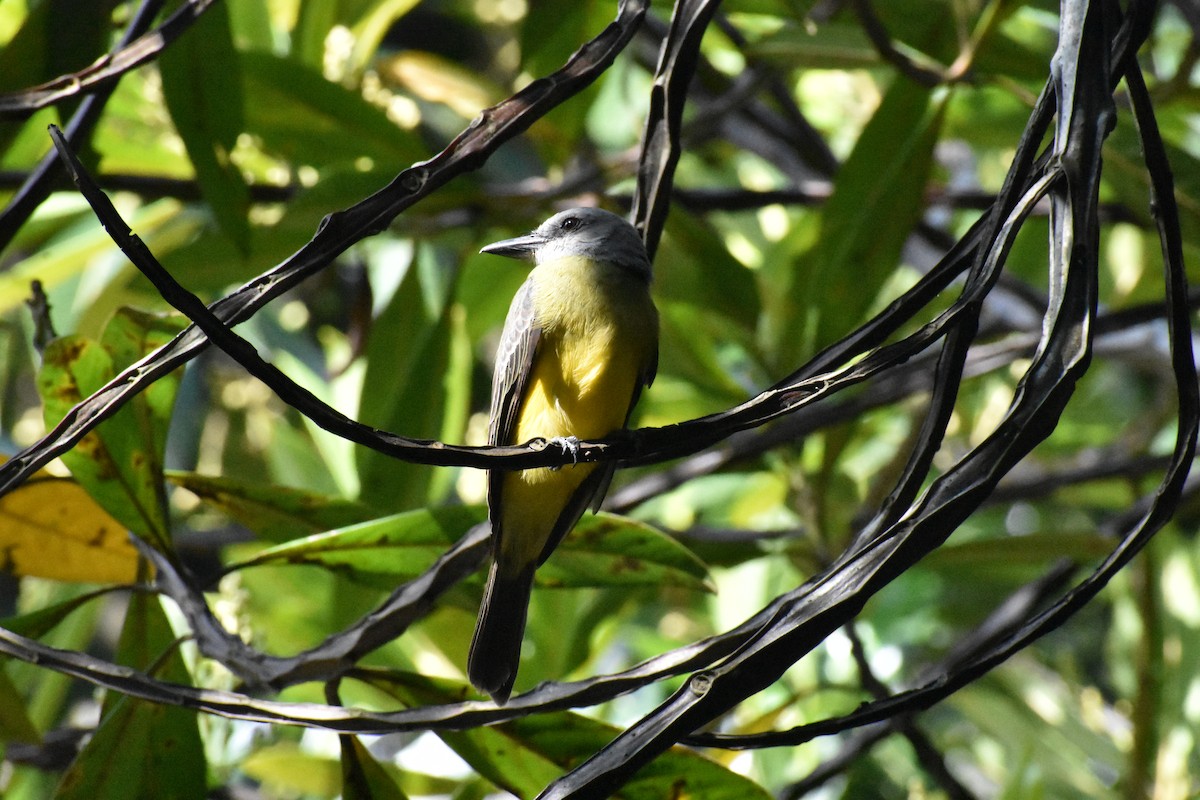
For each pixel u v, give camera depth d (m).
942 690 4.79
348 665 6.56
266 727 9.82
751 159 15.70
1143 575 10.62
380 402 10.66
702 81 12.77
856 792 12.82
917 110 9.50
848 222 9.73
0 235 6.61
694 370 11.07
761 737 4.79
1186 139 12.91
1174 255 4.83
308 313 15.23
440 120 14.72
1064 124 4.73
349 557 7.16
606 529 7.25
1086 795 11.19
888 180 9.56
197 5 6.59
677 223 10.12
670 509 13.90
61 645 10.58
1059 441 14.92
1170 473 4.73
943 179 14.53
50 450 5.14
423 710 5.77
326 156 10.27
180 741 7.04
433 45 19.03
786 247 11.91
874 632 13.24
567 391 7.98
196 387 13.99
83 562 7.51
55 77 8.45
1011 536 10.28
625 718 12.75
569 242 8.59
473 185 10.20
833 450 10.39
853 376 4.80
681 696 4.67
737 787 6.70
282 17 12.64
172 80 8.27
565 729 6.89
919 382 11.27
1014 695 12.30
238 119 8.44
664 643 12.78
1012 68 9.52
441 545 7.17
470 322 11.87
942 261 5.15
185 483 7.54
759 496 13.34
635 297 8.16
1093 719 12.45
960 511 4.48
